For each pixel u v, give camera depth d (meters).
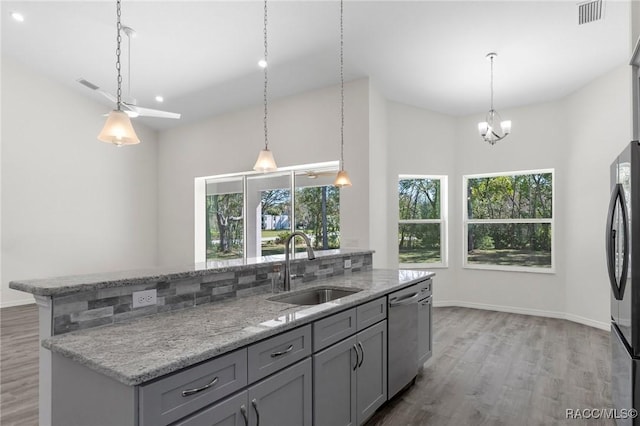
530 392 2.82
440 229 5.84
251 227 6.21
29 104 5.80
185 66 4.89
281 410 1.64
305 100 5.34
